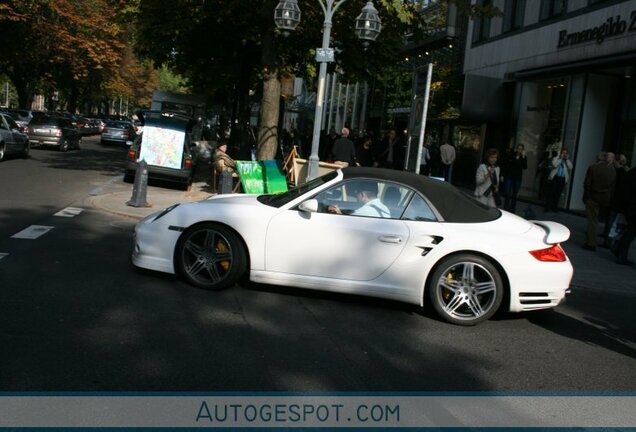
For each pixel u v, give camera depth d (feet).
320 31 54.19
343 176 20.74
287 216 20.08
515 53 67.82
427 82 38.19
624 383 15.47
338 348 16.22
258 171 45.19
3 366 13.35
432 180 21.30
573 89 56.59
